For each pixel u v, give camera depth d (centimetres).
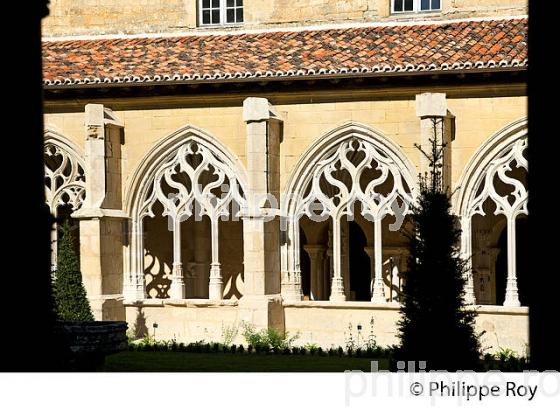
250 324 2288
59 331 1240
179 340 2400
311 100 2355
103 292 2377
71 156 2484
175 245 2436
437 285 1521
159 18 2733
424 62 2244
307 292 2969
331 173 2542
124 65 2477
